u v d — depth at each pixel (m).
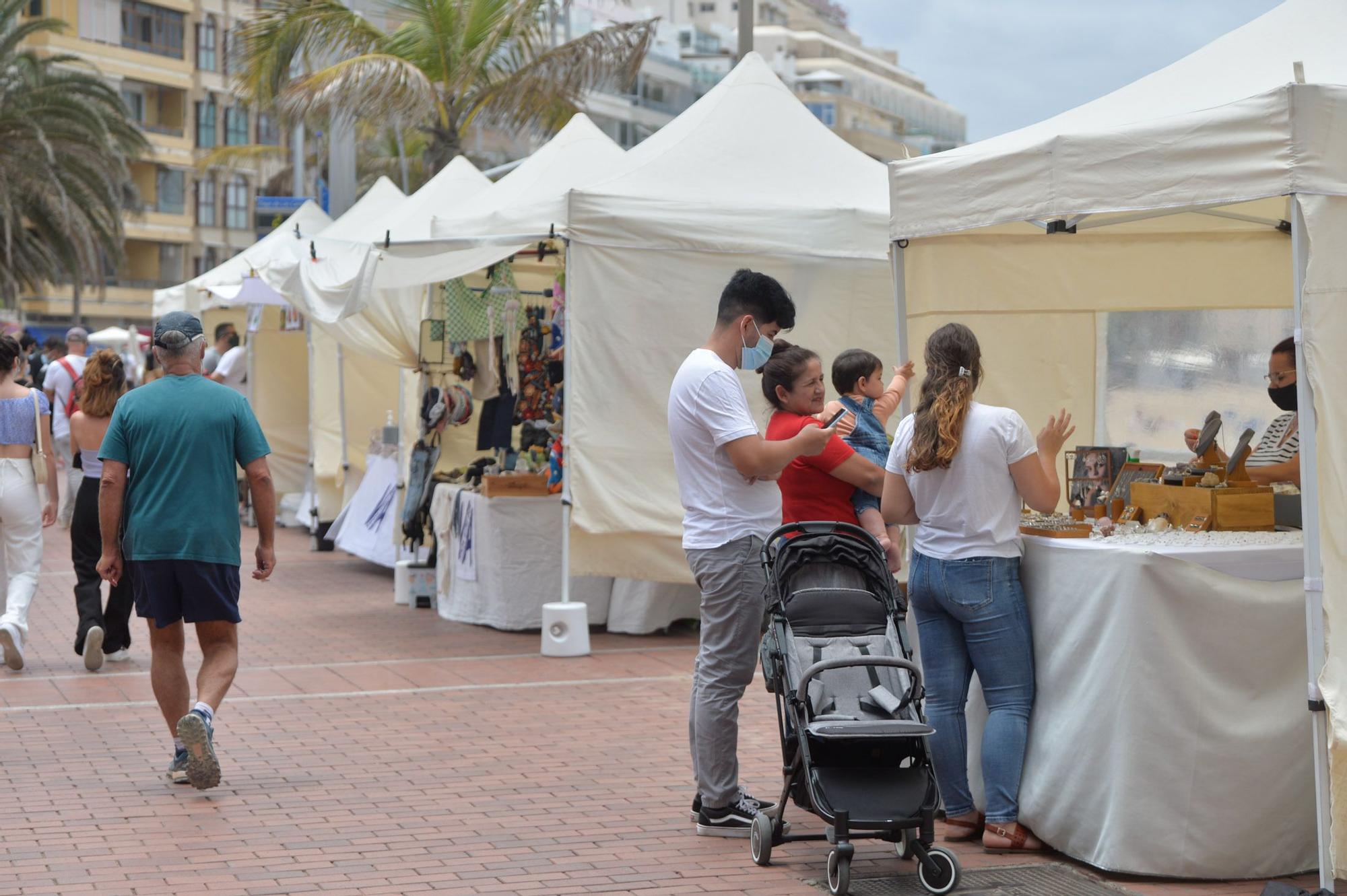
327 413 15.16
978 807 5.50
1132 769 4.88
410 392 13.16
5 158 35.69
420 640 9.88
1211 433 5.94
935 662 5.34
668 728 7.31
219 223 65.06
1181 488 5.56
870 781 4.83
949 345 5.22
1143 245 7.09
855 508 5.68
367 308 11.69
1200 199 4.66
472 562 10.45
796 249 9.30
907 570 8.79
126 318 63.09
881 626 5.11
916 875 5.04
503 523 10.14
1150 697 4.86
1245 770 4.90
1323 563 4.42
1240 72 5.29
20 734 7.09
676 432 5.44
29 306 60.03
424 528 11.30
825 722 4.85
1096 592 4.98
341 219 15.40
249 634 10.12
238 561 6.23
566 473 9.17
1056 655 5.14
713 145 9.77
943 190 5.44
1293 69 4.79
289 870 5.07
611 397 9.18
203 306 17.62
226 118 64.69
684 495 5.47
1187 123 4.69
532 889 4.89
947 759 5.33
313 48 21.14
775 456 5.21
